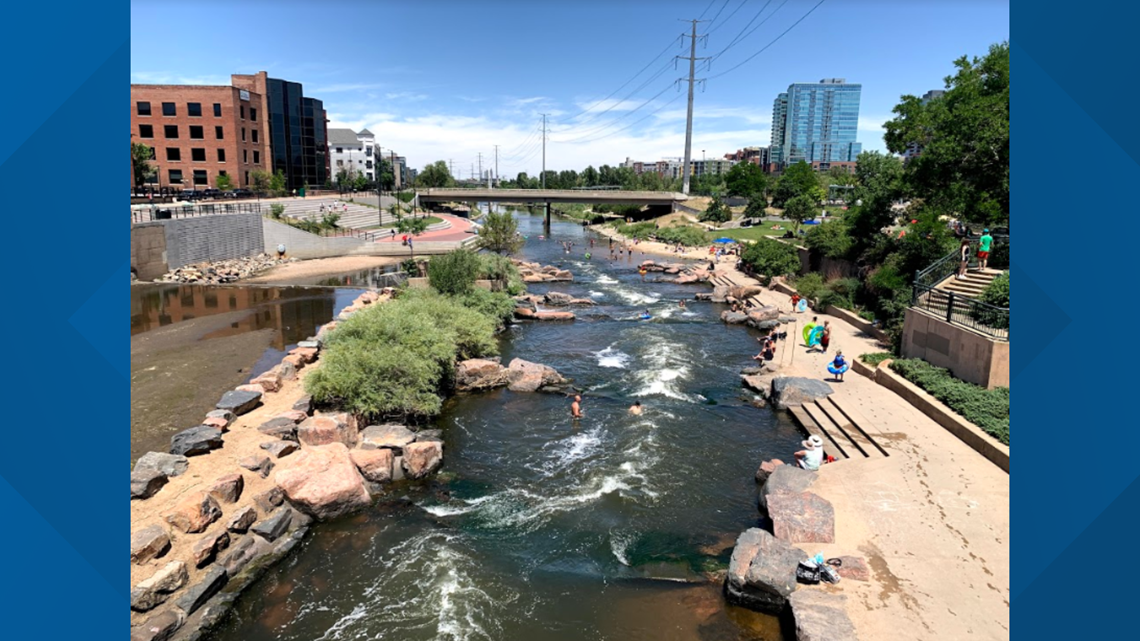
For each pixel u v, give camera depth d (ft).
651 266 214.69
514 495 57.57
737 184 409.28
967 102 102.73
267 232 208.54
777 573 41.01
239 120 287.28
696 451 67.21
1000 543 45.32
